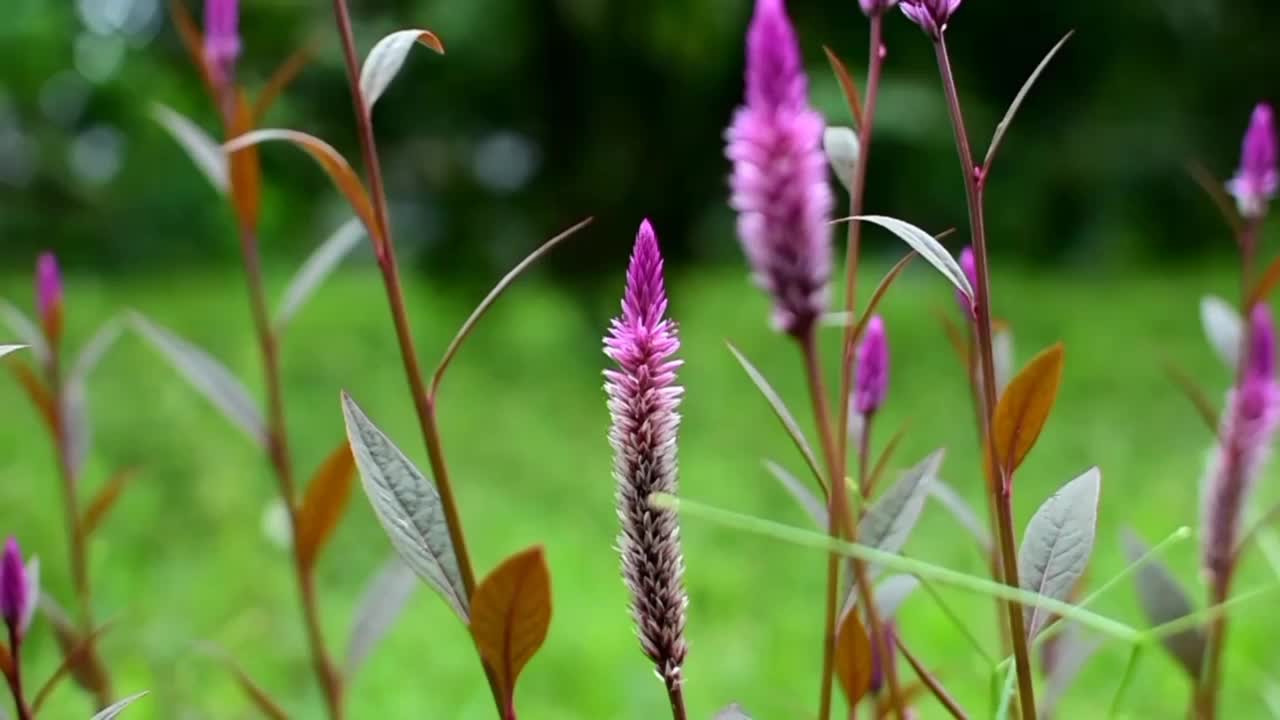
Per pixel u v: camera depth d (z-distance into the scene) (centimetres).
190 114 414
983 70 562
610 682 125
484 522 184
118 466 202
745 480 203
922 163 496
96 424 228
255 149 84
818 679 123
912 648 125
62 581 145
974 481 196
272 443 84
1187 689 116
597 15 374
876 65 66
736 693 120
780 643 134
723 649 133
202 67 87
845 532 61
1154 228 545
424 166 396
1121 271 502
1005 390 62
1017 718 68
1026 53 560
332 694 82
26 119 500
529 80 394
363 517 186
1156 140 543
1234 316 79
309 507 80
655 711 117
